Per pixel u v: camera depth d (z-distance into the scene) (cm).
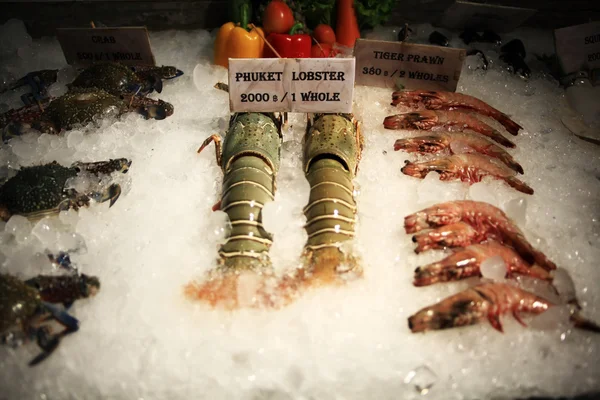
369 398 54
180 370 55
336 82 72
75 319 58
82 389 55
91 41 87
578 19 101
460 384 55
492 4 97
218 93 87
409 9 99
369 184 73
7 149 79
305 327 58
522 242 63
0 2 95
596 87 86
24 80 87
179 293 61
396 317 59
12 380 55
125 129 80
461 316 57
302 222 68
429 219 66
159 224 68
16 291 58
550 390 55
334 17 95
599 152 80
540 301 59
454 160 74
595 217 70
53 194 68
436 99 83
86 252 65
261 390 55
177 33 101
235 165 72
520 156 78
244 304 59
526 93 89
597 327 58
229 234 66
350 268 62
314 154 73
